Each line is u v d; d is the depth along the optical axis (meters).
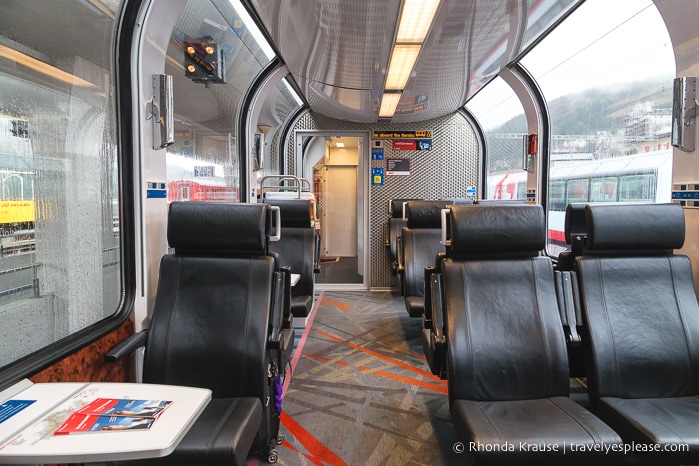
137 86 2.22
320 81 4.56
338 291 6.88
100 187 2.08
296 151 6.78
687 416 1.82
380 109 5.77
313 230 4.39
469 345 2.09
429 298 2.52
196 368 2.02
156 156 2.40
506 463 1.60
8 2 1.54
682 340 2.12
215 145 4.05
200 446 1.57
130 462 1.59
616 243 2.23
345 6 2.69
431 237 4.52
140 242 2.25
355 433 2.59
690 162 2.35
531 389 2.07
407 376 3.47
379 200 6.83
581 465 1.63
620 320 2.15
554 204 4.26
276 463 2.29
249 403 1.90
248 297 2.13
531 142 4.45
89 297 1.99
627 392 2.07
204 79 3.60
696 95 2.29
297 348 4.13
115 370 2.04
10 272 1.54
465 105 6.49
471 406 1.94
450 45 3.46
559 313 2.22
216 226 2.16
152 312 2.30
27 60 1.63
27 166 1.62
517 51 3.70
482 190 6.80
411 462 2.31
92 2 1.96
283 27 3.16
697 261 2.32
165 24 2.35
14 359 1.54
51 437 1.07
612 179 3.26
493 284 2.25
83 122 1.95
